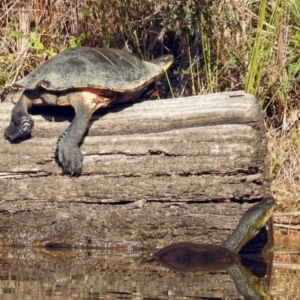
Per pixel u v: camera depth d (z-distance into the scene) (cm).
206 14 973
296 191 943
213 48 1021
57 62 805
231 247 764
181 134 773
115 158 782
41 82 788
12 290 591
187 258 741
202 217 782
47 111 822
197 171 768
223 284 638
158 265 725
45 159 788
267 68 1019
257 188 773
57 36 1095
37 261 733
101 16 1066
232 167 761
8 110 823
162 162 775
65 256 763
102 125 795
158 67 856
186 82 1050
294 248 833
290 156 981
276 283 648
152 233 792
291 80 1034
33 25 1128
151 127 787
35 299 559
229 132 763
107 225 797
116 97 799
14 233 812
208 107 775
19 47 1109
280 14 982
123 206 793
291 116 1015
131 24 1048
